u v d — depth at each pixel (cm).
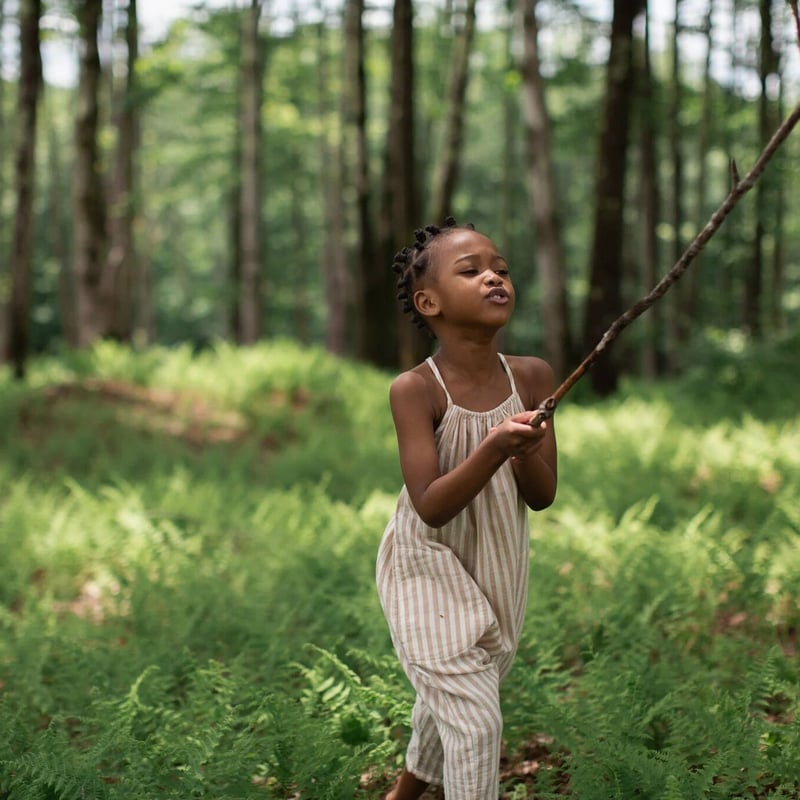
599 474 885
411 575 295
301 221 3744
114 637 538
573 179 3756
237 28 2503
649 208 2264
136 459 1140
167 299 4778
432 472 280
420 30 2972
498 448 261
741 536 656
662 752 343
